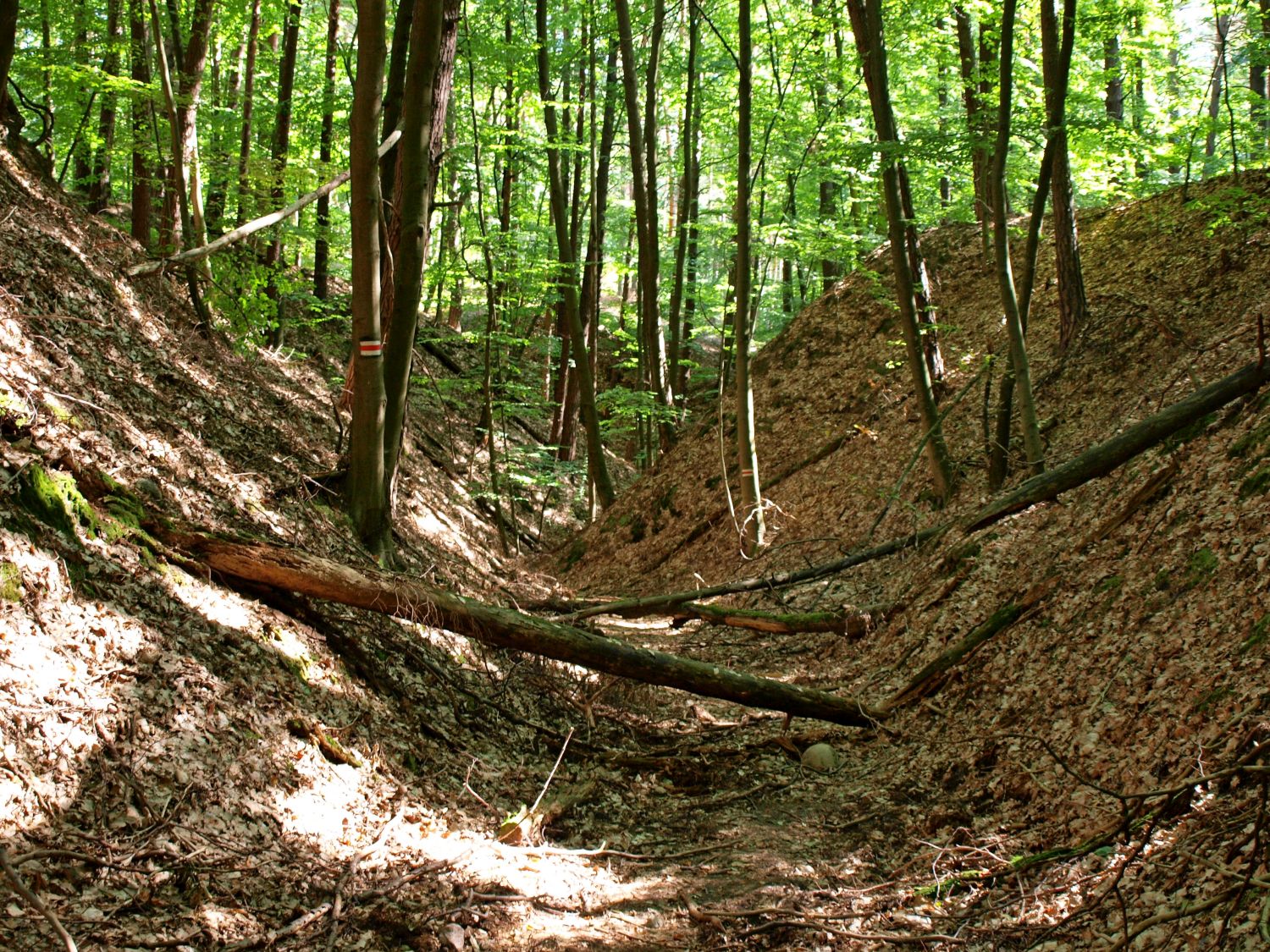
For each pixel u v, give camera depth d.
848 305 20.88
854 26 13.46
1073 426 14.18
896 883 6.08
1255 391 9.27
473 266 23.02
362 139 8.94
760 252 18.89
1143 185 18.94
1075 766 6.48
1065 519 10.48
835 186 23.41
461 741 7.81
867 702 9.75
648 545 18.89
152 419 8.93
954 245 20.58
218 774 5.48
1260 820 3.87
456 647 9.20
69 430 7.12
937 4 15.03
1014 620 9.05
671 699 10.86
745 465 16.03
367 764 6.56
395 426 10.18
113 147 16.64
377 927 5.01
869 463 16.81
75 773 4.85
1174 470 8.96
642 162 19.81
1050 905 5.08
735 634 13.56
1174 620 6.96
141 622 6.00
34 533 5.79
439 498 19.06
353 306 9.45
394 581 7.66
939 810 6.95
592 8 21.03
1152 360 14.26
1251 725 5.28
